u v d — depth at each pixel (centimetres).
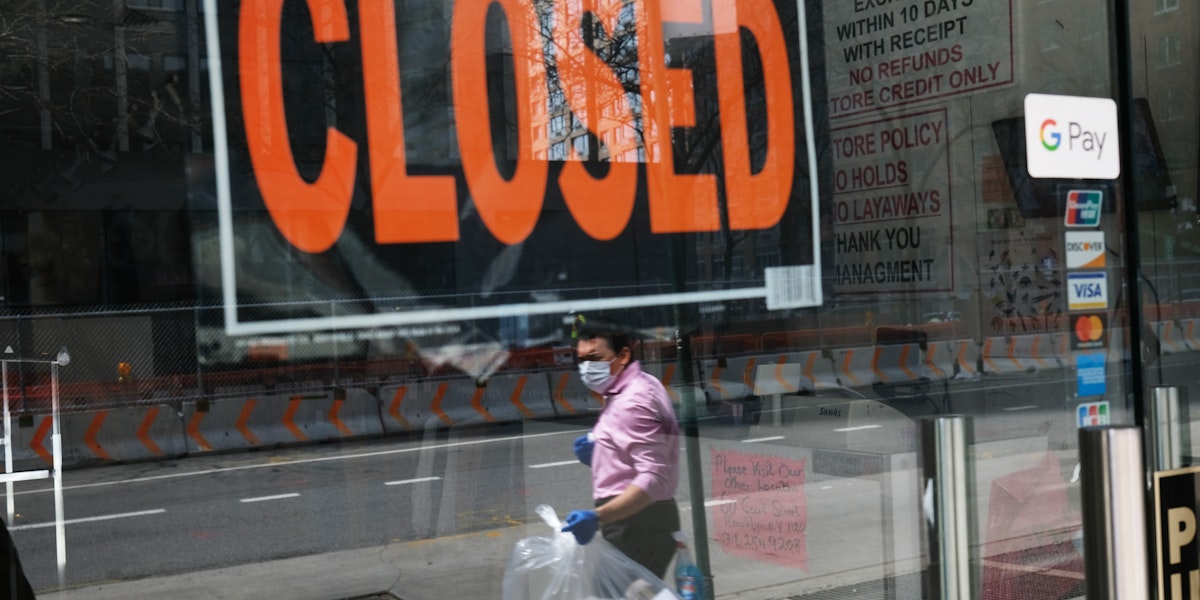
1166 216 322
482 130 216
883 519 272
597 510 227
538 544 220
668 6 244
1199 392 322
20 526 160
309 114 195
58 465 162
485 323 215
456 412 209
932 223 290
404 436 202
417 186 207
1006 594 301
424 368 206
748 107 256
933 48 287
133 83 176
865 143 276
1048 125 305
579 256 229
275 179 190
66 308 165
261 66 189
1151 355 319
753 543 253
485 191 216
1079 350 314
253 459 183
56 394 162
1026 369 305
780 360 263
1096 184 314
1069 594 312
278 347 188
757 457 258
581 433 228
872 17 273
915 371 287
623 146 236
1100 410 318
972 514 296
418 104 207
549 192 224
